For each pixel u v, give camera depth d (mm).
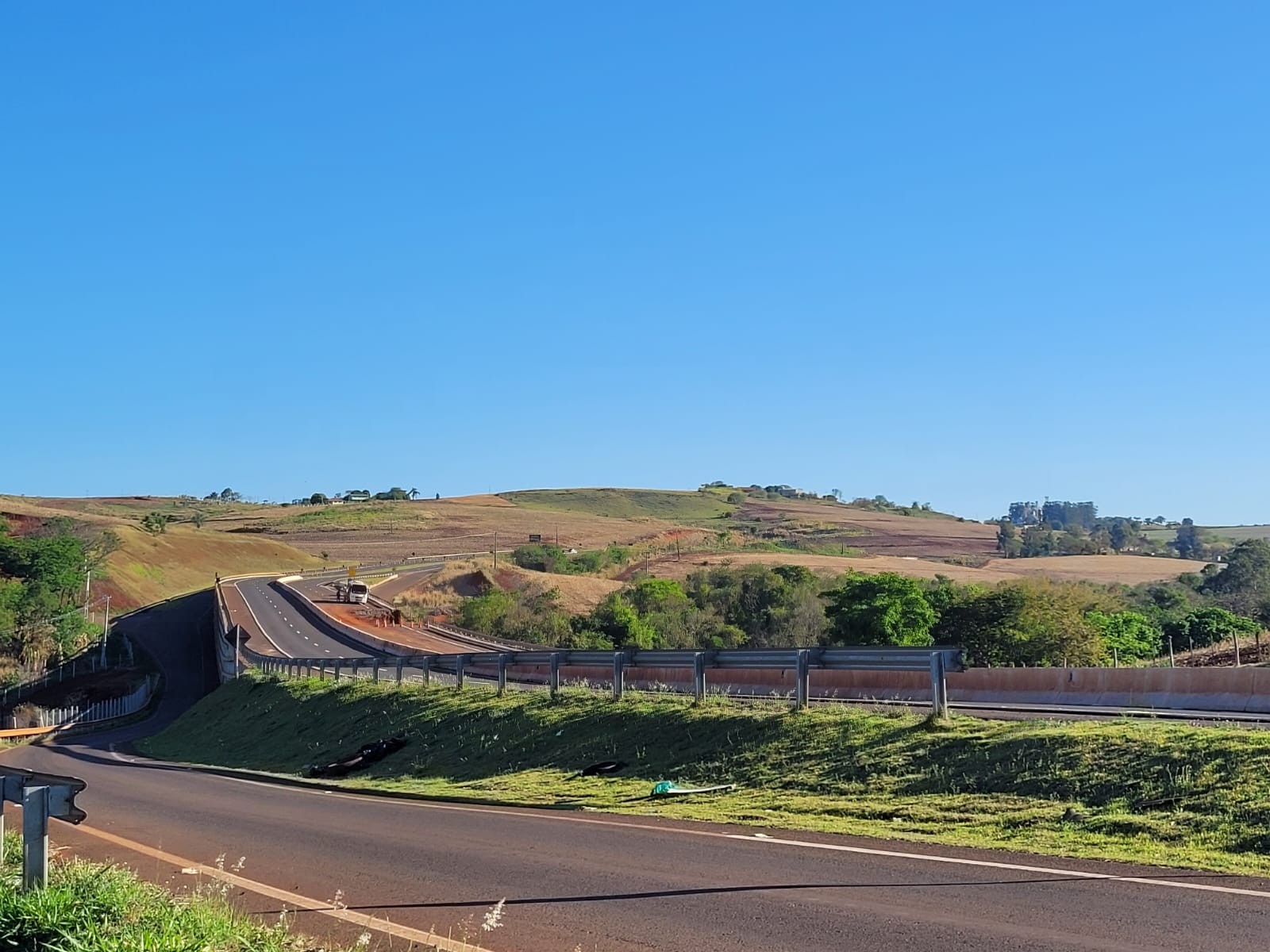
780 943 7418
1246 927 7113
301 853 12531
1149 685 22250
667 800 14203
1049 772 11938
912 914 7875
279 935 7934
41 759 36625
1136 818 10289
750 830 11625
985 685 25297
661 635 75812
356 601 100500
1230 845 9328
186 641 93750
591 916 8461
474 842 12336
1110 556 148125
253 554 161125
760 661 17875
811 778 13922
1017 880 8664
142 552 137625
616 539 183500
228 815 16875
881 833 10930
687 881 9391
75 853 13211
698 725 17406
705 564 120812
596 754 18234
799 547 159750
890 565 127000
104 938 7227
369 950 7871
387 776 21828
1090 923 7367
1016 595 52125
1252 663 33875
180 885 10781
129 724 63438
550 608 87875
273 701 38625
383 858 11742
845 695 26172
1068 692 23594
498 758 20125
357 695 31781
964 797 11992
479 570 109250
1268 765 10594
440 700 26516
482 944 7879
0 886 8258
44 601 91750
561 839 11969
